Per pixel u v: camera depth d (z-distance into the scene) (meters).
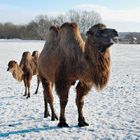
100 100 10.91
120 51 48.84
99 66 6.66
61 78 7.20
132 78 17.83
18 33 106.62
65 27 7.30
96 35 6.60
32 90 13.18
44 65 7.95
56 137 6.75
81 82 7.27
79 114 7.54
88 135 6.86
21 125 7.67
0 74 19.39
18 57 30.70
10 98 11.32
